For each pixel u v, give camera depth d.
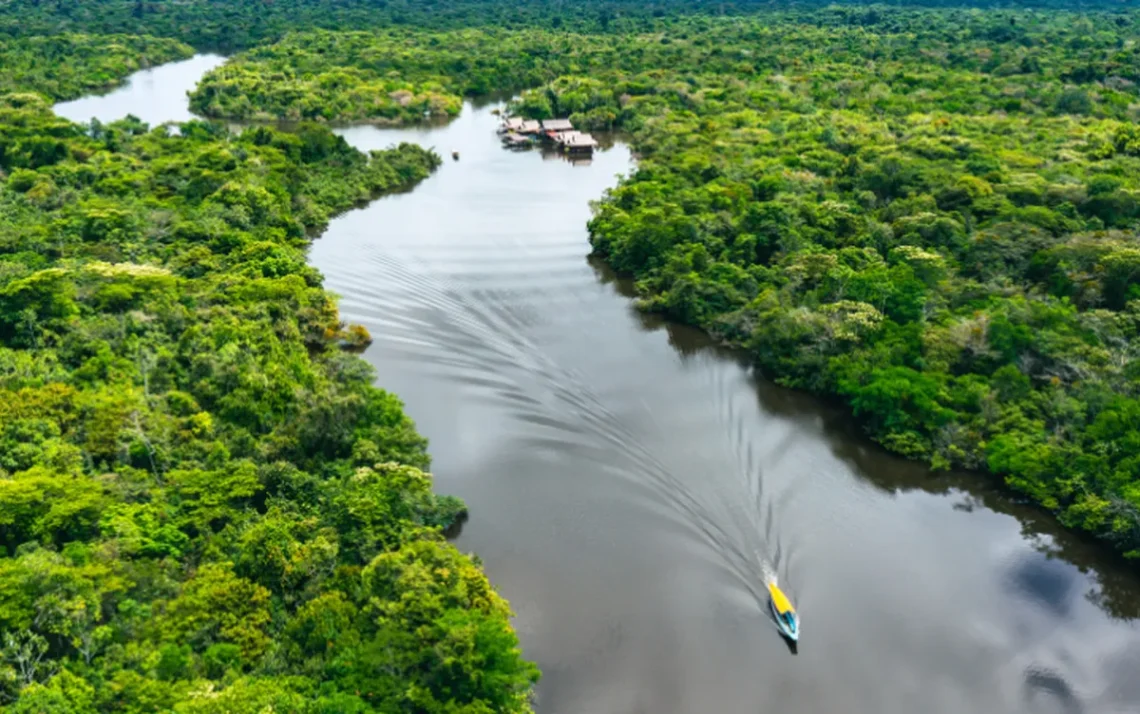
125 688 45.53
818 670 58.19
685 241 113.62
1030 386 81.25
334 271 115.62
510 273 117.12
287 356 85.44
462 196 148.25
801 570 66.25
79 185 129.25
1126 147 138.62
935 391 80.81
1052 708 56.12
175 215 116.31
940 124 158.12
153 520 59.25
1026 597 64.81
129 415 70.19
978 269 100.69
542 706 54.84
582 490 73.88
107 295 89.19
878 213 118.31
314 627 51.84
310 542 59.16
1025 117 164.38
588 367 93.31
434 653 49.03
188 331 85.31
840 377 85.44
